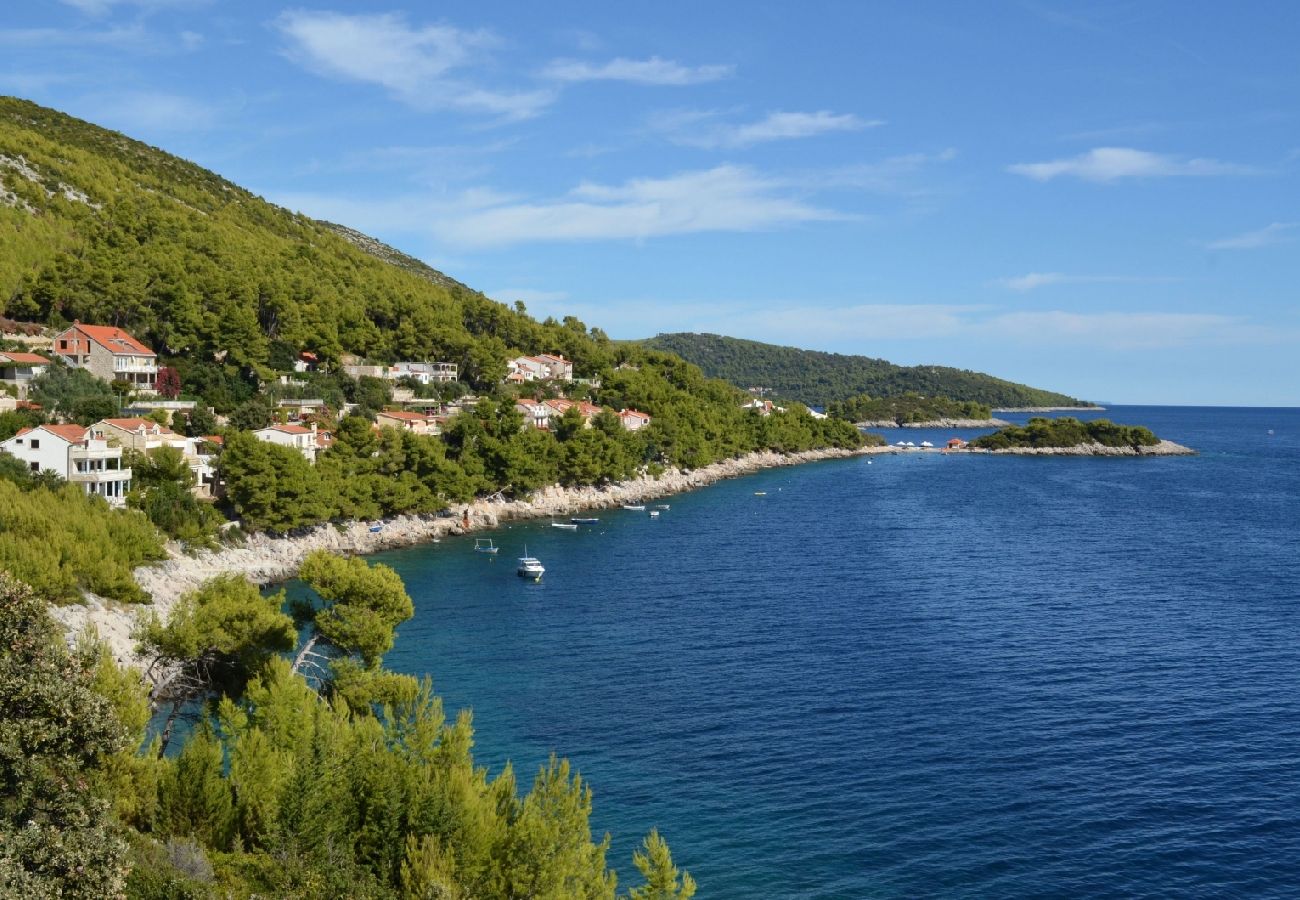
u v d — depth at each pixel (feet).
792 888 151.74
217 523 380.37
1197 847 164.04
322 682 192.34
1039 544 479.00
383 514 484.33
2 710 97.81
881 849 163.43
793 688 244.42
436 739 137.28
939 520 570.05
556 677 253.85
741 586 374.84
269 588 355.36
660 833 168.66
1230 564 422.41
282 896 104.42
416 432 557.33
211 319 571.28
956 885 152.97
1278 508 625.41
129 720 133.80
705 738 210.79
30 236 599.57
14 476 326.24
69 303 563.07
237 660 180.75
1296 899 148.66
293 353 629.51
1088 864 159.02
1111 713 225.97
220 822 120.78
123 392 486.38
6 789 95.20
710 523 557.33
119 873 93.86
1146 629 303.48
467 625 310.86
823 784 187.83
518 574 397.39
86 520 288.71
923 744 207.21
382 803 117.60
